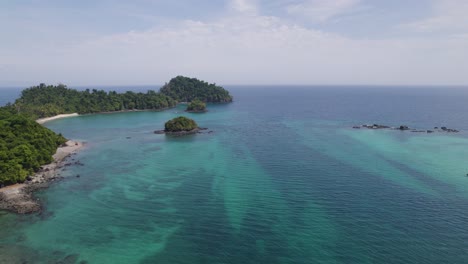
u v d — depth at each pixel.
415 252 48.91
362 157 103.81
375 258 47.59
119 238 54.75
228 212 63.72
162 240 53.97
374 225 57.22
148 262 47.97
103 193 75.19
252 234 55.19
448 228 55.94
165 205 67.81
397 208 64.19
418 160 99.62
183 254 49.84
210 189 76.69
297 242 52.28
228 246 51.69
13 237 54.91
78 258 48.97
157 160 105.12
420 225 57.06
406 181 79.81
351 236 53.72
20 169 81.62
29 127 110.62
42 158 96.81
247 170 91.19
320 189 74.94
